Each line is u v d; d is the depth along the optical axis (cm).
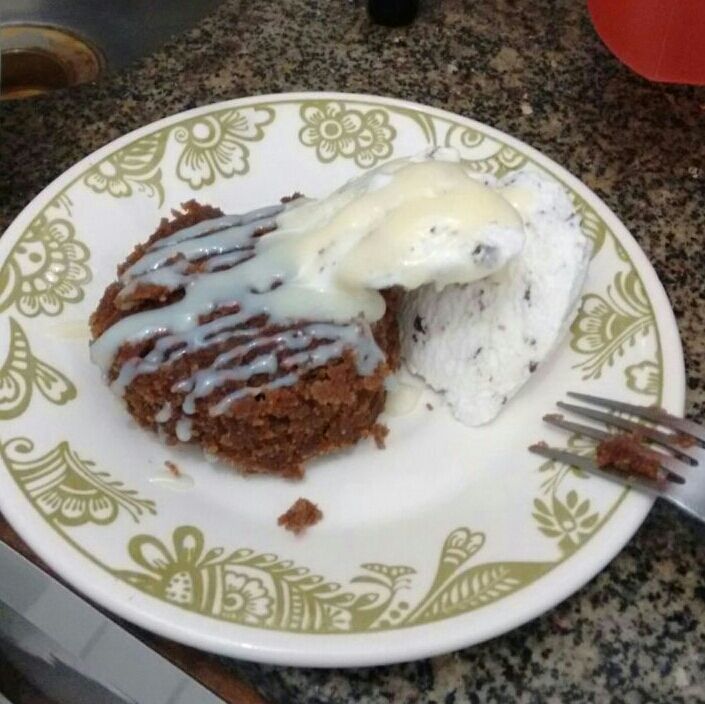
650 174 31
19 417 23
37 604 24
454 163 25
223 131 30
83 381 24
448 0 37
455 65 35
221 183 29
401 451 24
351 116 30
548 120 33
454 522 22
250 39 35
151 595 20
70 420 23
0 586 25
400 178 24
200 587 20
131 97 33
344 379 23
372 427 25
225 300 24
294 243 24
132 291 24
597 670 21
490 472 24
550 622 21
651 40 30
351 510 23
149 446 24
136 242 28
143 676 23
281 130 30
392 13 36
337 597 20
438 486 24
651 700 20
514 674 21
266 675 21
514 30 36
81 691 27
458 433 25
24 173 30
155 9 44
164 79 34
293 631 19
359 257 23
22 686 29
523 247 23
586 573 20
